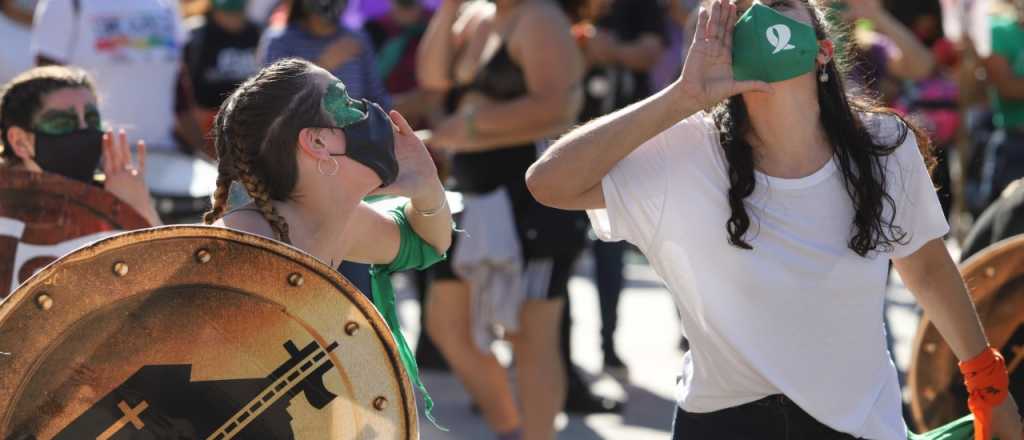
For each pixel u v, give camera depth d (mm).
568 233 7590
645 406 9789
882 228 4336
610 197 4375
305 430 3615
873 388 4480
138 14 8977
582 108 10531
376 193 4305
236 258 3537
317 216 3971
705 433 4559
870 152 4305
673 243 4383
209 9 11047
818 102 4309
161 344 3486
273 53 9766
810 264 4305
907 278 4641
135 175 5266
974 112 12148
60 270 3381
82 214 5043
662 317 12594
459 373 8023
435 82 8383
